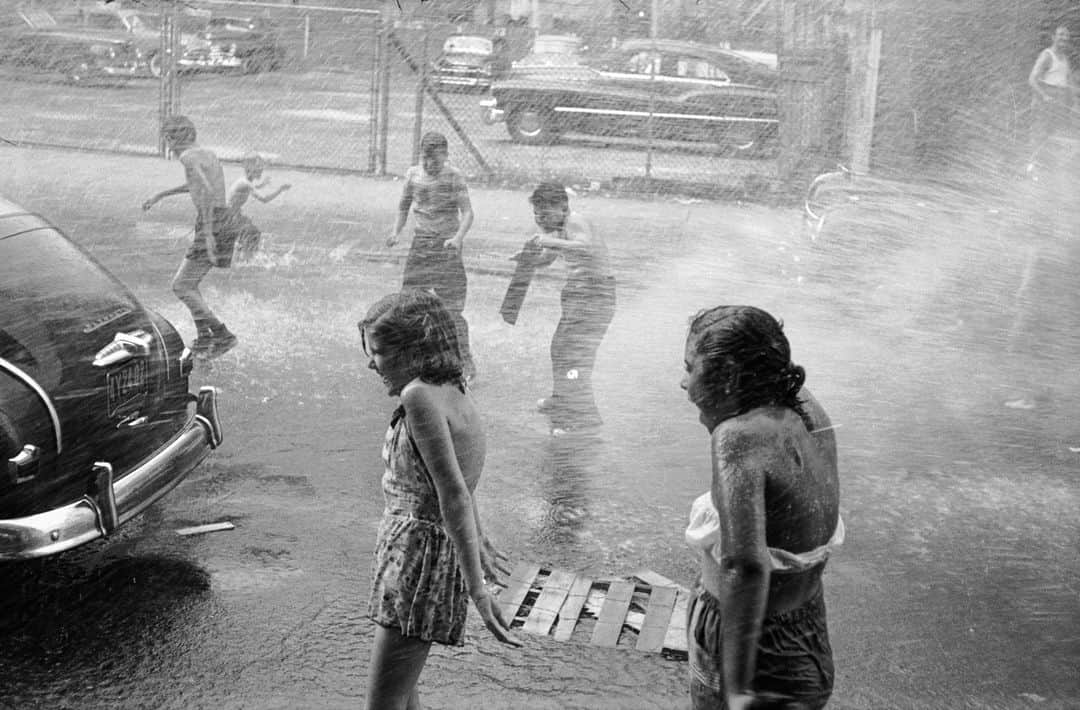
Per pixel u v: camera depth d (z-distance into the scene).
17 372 4.25
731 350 2.65
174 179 12.65
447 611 3.13
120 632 4.19
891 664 4.10
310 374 7.46
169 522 5.19
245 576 4.68
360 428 6.54
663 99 13.24
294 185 12.37
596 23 13.87
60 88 15.31
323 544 5.00
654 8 13.79
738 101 12.98
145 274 9.56
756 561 2.53
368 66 14.16
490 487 5.68
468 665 4.02
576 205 11.67
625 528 5.28
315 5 14.14
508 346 8.13
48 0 15.62
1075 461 6.09
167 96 14.26
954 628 4.38
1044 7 11.76
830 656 2.78
